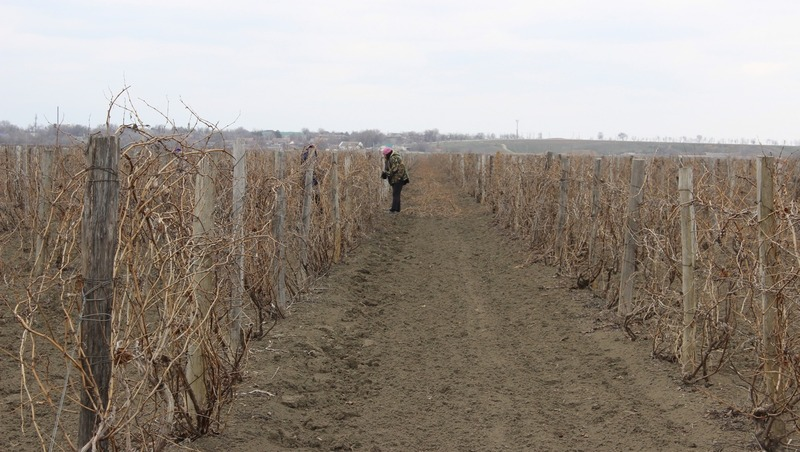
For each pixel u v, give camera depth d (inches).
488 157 963.3
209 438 194.5
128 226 153.6
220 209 233.8
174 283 157.3
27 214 399.9
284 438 208.4
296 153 527.5
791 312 204.4
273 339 300.8
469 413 239.5
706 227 259.1
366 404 248.1
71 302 148.2
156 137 152.8
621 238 358.3
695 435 206.1
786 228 190.4
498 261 535.2
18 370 246.7
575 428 224.8
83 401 137.6
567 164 466.0
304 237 400.5
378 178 796.0
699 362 263.1
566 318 355.9
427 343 326.6
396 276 490.0
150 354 158.2
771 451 188.9
